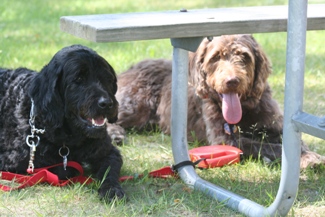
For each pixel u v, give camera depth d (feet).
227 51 19.40
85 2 60.23
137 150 19.40
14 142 16.20
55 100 15.47
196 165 17.44
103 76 15.71
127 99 22.86
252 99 19.40
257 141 19.21
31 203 14.52
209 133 20.04
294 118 12.19
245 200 13.97
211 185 15.21
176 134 16.46
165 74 23.65
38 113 15.69
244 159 18.37
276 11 16.48
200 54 20.21
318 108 23.75
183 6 54.44
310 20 14.88
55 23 46.50
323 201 14.46
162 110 22.52
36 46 35.78
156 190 15.55
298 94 12.21
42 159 16.07
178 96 16.25
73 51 15.55
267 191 15.40
